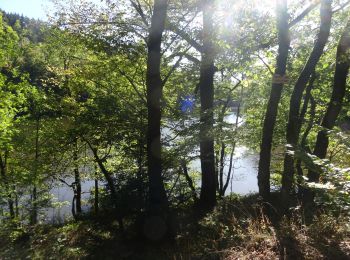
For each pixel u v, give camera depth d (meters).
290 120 9.34
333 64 13.03
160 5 10.46
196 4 12.17
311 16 13.26
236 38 12.16
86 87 15.52
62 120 16.30
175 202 13.85
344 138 7.15
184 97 16.34
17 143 16.62
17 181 14.24
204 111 12.62
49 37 18.59
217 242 7.29
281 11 9.23
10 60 16.50
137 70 14.23
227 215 10.45
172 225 10.37
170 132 12.36
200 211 13.17
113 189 12.08
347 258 5.09
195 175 18.75
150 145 10.86
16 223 12.34
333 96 10.76
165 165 11.63
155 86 10.78
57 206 17.55
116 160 14.46
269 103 9.59
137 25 12.94
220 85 19.28
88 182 26.52
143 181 11.72
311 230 5.97
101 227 12.85
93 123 13.02
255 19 11.85
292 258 5.31
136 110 13.55
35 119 17.05
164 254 8.71
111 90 14.82
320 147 10.98
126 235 11.40
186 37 12.92
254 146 18.91
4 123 13.80
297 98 9.27
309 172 10.09
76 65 16.23
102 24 13.20
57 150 16.17
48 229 13.70
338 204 5.93
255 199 12.52
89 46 12.91
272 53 13.42
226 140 11.75
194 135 11.47
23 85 15.48
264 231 6.36
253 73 16.00
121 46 12.58
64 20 13.45
